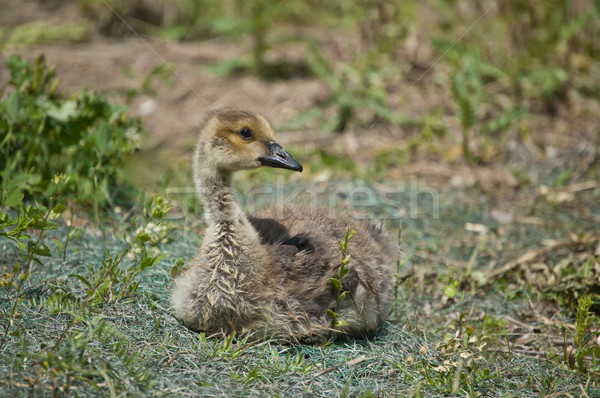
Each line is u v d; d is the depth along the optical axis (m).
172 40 28.52
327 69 23.41
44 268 12.44
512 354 11.78
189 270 11.27
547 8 25.91
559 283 14.05
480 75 24.69
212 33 29.27
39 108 15.69
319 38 28.67
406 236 16.83
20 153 14.95
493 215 18.02
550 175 20.09
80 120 15.72
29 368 9.27
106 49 27.23
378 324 12.13
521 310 13.82
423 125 22.45
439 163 21.11
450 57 24.64
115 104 16.33
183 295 11.04
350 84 23.97
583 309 11.55
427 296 14.23
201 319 10.95
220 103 23.98
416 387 9.73
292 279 11.16
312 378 10.10
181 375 9.71
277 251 11.38
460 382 10.34
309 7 31.41
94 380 9.20
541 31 25.44
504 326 12.75
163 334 10.89
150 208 13.62
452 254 16.09
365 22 25.86
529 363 11.51
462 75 22.55
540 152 21.38
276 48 27.92
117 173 15.75
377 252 12.51
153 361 10.00
